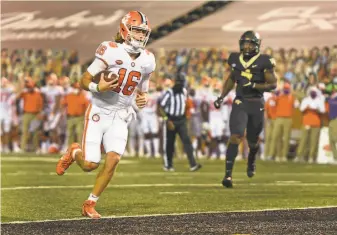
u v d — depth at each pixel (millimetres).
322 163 42250
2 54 62219
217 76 53719
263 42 59125
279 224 15781
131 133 50438
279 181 28891
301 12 58938
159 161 43281
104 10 66562
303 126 43469
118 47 16797
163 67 55781
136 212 18672
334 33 57750
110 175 17078
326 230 14938
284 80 44938
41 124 51594
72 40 66062
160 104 35188
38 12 67125
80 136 48781
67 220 16609
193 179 29984
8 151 53125
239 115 25344
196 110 47594
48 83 51969
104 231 14883
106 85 16375
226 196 22703
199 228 15234
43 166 37406
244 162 42188
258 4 60688
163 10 65000
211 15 61688
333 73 48656
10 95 52750
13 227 15508
